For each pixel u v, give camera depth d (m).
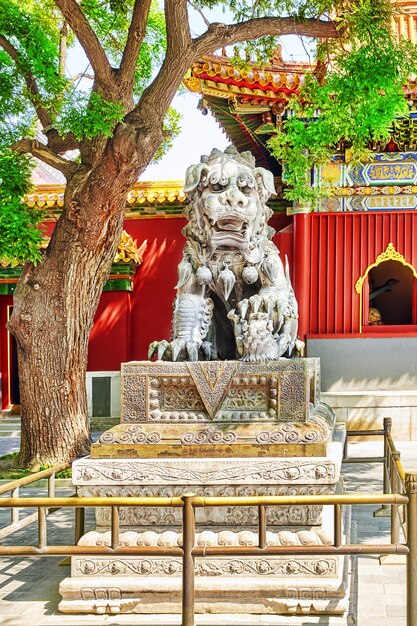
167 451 6.00
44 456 12.71
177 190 19.53
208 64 15.25
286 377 6.14
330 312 17.48
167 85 11.54
